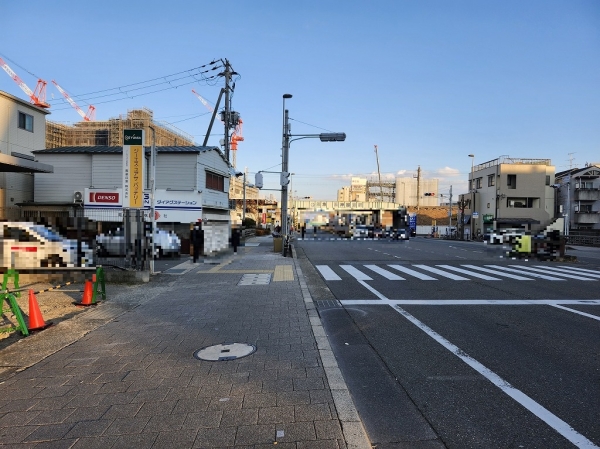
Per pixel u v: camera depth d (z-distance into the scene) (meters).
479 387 4.48
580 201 52.03
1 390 4.29
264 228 63.50
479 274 14.37
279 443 3.20
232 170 31.84
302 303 8.79
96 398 4.07
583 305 8.95
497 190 51.12
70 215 11.94
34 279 11.27
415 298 9.78
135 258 11.80
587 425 3.62
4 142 23.95
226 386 4.33
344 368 5.08
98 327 6.83
